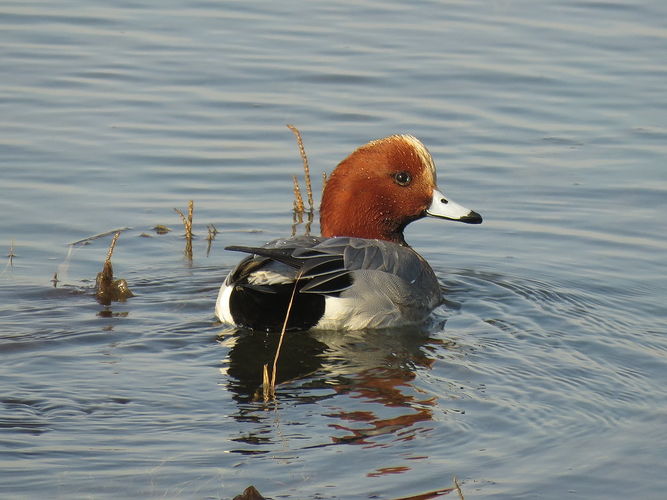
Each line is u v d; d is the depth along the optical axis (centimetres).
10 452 880
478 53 2102
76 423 936
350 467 878
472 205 1570
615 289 1327
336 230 1361
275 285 1146
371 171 1345
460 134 1783
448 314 1256
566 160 1703
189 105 1858
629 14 2319
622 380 1068
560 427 962
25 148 1669
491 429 953
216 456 887
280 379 1059
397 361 1110
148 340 1141
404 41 2158
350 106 1872
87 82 1922
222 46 2111
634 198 1587
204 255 1417
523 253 1445
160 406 979
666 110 1878
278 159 1695
